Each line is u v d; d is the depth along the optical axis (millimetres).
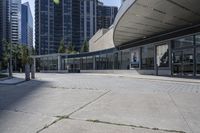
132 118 6020
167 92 11133
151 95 10086
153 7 17297
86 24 85750
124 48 35594
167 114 6438
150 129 5094
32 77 23391
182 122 5625
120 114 6461
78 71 48219
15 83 17328
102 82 17688
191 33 21562
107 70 40625
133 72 32781
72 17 82812
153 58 28234
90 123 5570
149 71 28859
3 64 70062
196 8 17266
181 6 16812
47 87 13820
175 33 23781
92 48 60781
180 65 23234
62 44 76750
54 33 81125
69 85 15016
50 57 54594
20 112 6809
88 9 85875
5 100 9031
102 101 8555
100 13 88938
